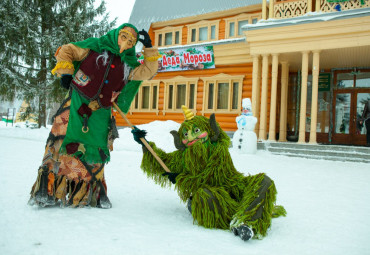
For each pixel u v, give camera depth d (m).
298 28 11.46
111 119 3.25
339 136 14.27
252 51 12.35
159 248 2.10
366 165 8.97
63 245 2.05
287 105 15.23
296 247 2.30
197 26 16.41
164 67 15.66
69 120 3.00
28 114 17.34
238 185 2.77
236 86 14.49
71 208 3.01
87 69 3.03
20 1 15.95
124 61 3.20
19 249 1.94
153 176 3.30
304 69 11.57
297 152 10.83
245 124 10.80
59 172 3.00
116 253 1.96
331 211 3.50
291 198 4.14
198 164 2.80
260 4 14.62
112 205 3.30
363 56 12.09
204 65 14.71
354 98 14.04
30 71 16.22
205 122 2.92
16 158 6.57
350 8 11.09
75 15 15.92
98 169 3.16
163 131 11.52
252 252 2.13
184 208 3.40
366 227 2.92
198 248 2.14
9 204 2.97
